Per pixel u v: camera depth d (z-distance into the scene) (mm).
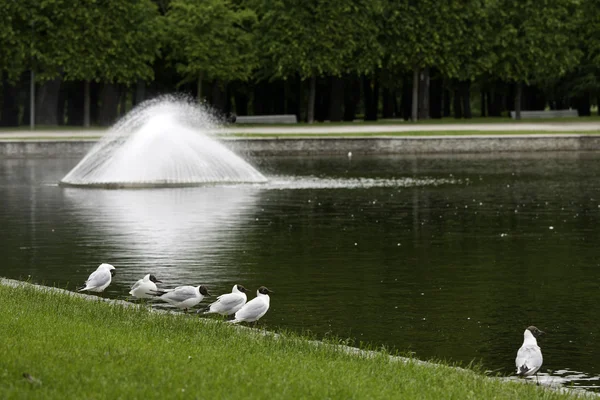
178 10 76312
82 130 69812
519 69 80438
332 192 35500
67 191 36000
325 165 48031
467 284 18938
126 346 11461
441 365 11945
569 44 82250
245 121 79250
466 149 56125
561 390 11234
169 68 82750
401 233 25438
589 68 84500
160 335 12523
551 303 17312
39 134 64000
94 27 72438
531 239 24344
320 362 11508
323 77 83625
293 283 18984
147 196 34281
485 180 39781
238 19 76625
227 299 13820
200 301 15891
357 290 18375
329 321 16031
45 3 70500
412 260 21516
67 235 25031
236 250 22750
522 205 31391
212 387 9750
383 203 32094
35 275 19859
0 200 33000
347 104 87062
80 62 72375
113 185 37531
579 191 35406
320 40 76250
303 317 16266
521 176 41406
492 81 86062
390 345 14578
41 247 23219
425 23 77438
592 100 99438
